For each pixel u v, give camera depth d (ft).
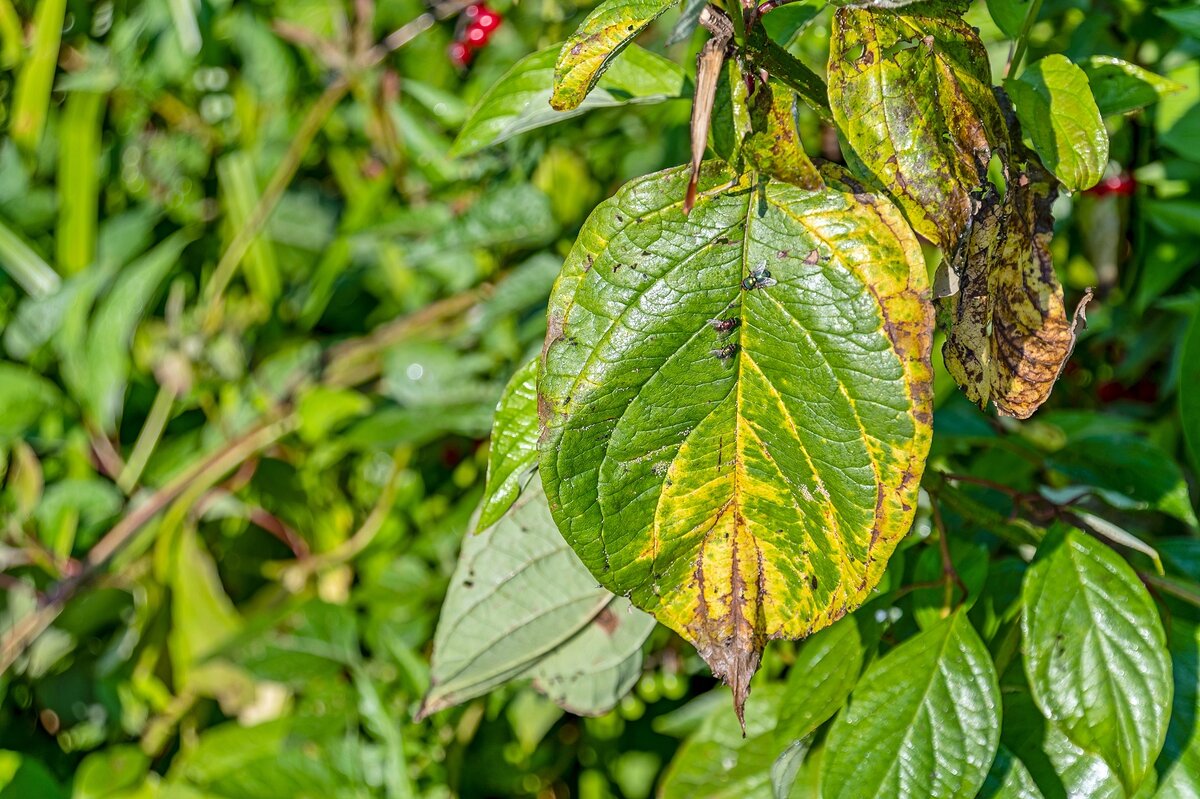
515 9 2.70
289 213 3.30
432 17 2.78
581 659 1.95
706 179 1.59
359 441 2.62
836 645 1.80
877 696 1.74
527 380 1.74
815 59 2.15
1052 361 1.67
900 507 1.59
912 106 1.61
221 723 3.11
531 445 1.73
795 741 1.76
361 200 2.91
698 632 1.64
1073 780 1.76
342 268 3.05
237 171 3.15
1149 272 2.25
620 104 1.85
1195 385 2.03
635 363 1.60
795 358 1.59
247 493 3.04
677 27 1.50
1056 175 1.65
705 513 1.62
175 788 2.59
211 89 3.26
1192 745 1.76
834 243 1.58
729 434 1.61
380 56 2.85
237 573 3.19
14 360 3.08
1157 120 2.14
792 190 1.59
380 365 2.91
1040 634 1.73
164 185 3.33
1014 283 1.67
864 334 1.58
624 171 2.72
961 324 1.67
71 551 3.04
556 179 2.69
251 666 2.48
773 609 1.63
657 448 1.61
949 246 1.63
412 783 2.43
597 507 1.62
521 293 2.53
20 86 3.18
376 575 2.76
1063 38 2.24
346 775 2.43
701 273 1.59
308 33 2.96
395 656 2.52
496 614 1.89
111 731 3.12
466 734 2.61
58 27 3.08
